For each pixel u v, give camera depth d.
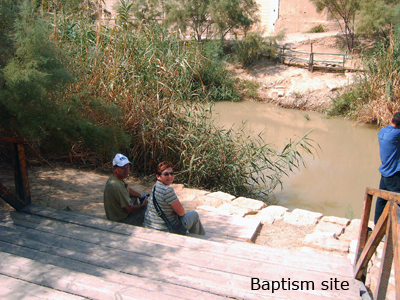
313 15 25.08
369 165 10.06
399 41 14.16
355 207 7.45
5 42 5.05
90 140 6.28
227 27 21.59
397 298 2.41
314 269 3.12
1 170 6.61
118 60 7.98
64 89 6.15
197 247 3.47
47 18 7.64
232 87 18.89
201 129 8.02
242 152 8.11
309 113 16.50
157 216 4.05
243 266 3.12
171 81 8.30
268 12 26.09
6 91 4.82
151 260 3.19
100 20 8.66
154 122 7.70
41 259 3.19
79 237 3.62
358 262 3.01
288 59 20.66
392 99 13.80
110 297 2.62
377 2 17.91
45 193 6.00
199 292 2.74
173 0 21.69
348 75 17.58
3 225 3.87
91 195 6.12
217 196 6.70
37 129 5.27
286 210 6.15
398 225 2.53
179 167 7.92
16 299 2.57
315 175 9.23
